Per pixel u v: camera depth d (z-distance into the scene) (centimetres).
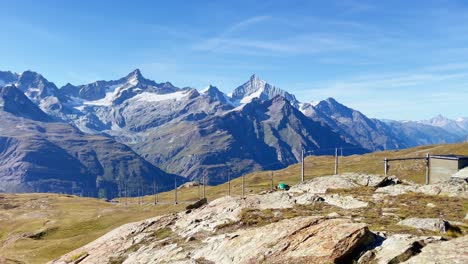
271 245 3234
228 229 4688
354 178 7556
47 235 13312
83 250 6431
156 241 5141
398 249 2675
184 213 6550
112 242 6028
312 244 3011
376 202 5591
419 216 4566
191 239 4522
